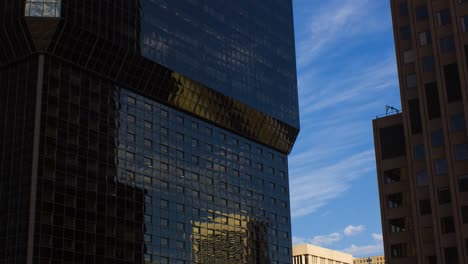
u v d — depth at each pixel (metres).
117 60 132.62
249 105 173.50
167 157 145.25
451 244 90.44
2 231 113.12
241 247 162.00
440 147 95.44
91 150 124.81
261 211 173.75
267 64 185.88
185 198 147.38
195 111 157.00
